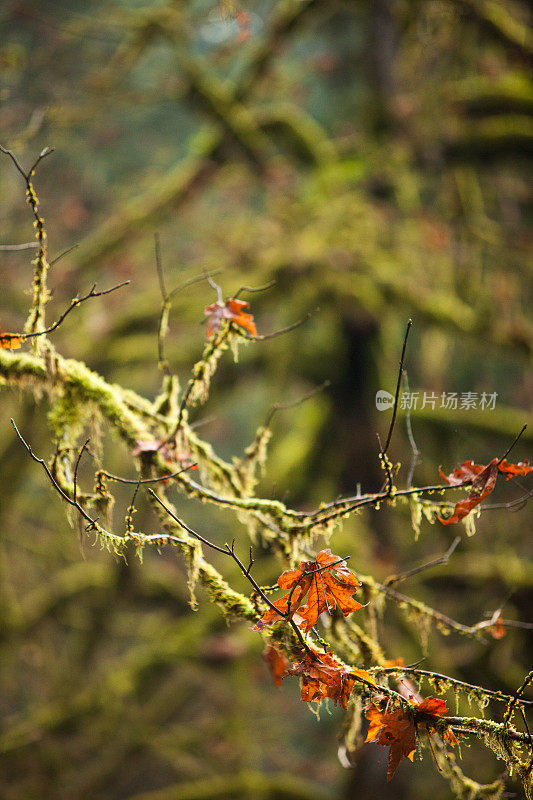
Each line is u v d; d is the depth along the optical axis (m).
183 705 8.46
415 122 6.50
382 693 1.63
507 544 6.58
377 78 6.99
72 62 7.46
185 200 6.73
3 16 6.90
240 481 2.21
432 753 1.67
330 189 6.47
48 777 6.70
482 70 6.84
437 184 7.00
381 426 6.79
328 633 2.06
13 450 5.71
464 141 6.35
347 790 6.72
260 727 8.69
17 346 1.95
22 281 6.84
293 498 6.95
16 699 8.97
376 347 6.88
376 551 6.41
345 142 7.20
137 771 8.62
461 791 1.67
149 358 6.33
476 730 1.60
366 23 7.08
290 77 7.57
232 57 6.98
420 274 6.36
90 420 2.16
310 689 1.62
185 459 2.10
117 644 9.88
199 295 6.46
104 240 6.62
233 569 6.04
